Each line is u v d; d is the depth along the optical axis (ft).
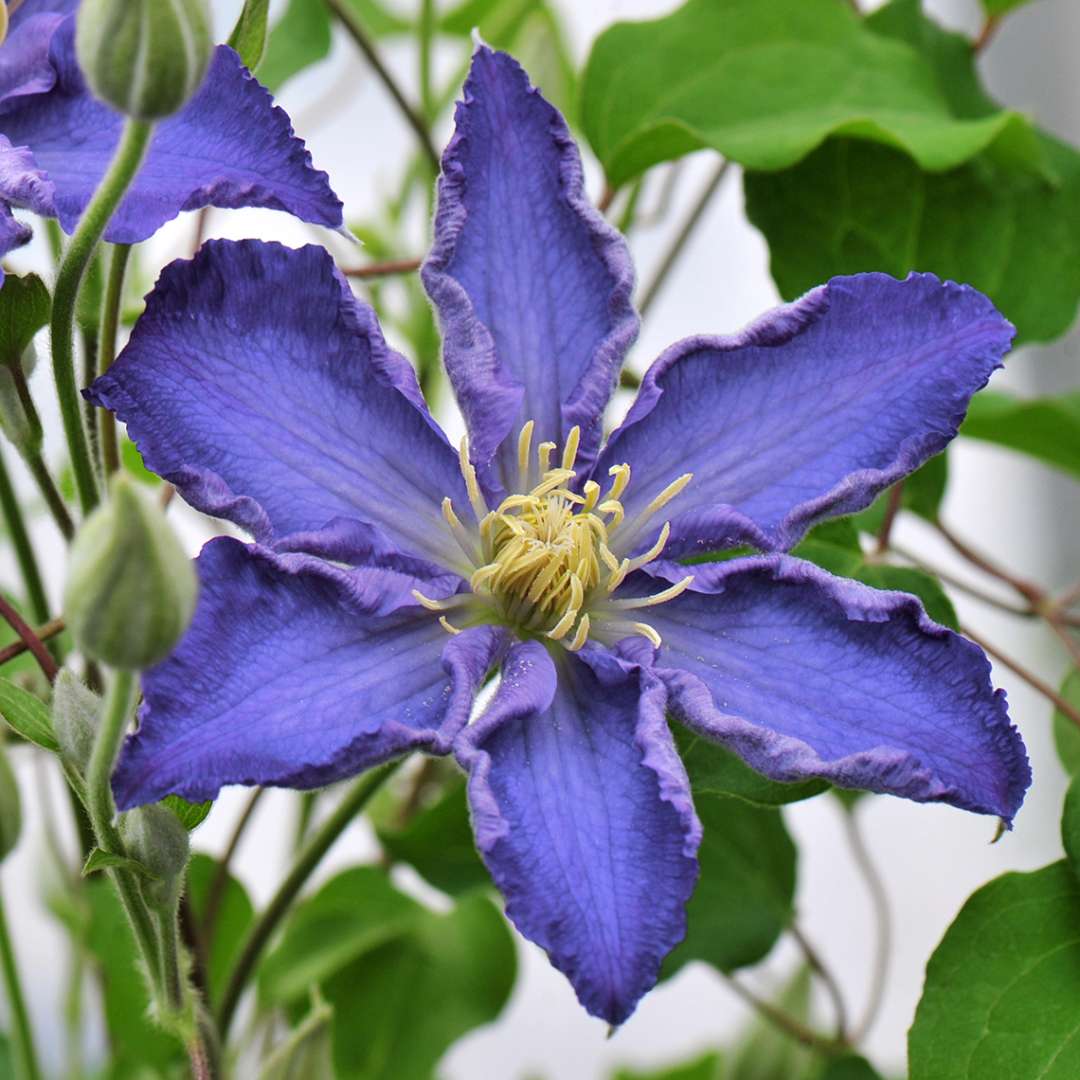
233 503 1.55
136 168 1.47
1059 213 2.00
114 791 1.42
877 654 1.59
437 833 2.05
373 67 2.08
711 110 2.00
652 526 1.68
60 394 1.59
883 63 2.03
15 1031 2.05
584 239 1.69
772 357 1.68
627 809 1.53
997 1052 1.71
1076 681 1.99
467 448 1.65
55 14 1.66
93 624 1.36
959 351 1.64
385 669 1.57
